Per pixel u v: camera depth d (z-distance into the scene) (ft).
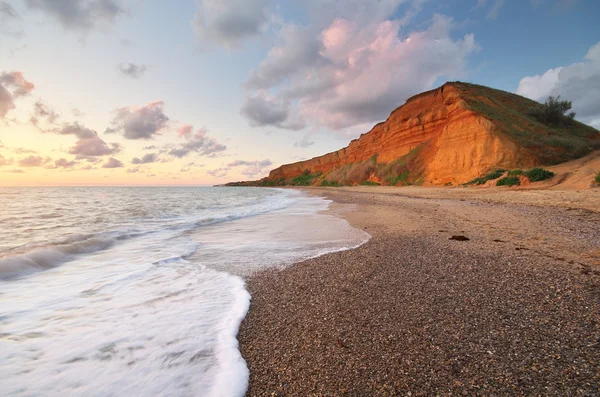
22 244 27.04
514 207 45.68
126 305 14.10
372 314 12.66
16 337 10.85
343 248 25.99
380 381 8.34
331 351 9.97
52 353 9.82
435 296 14.28
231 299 14.87
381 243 27.02
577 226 29.01
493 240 25.73
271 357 9.77
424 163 140.87
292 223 43.24
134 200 104.17
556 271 16.85
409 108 175.73
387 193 106.32
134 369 8.99
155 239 31.76
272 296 15.25
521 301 13.26
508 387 7.82
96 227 38.68
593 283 14.87
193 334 11.27
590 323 11.05
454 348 9.80
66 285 17.01
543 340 10.05
